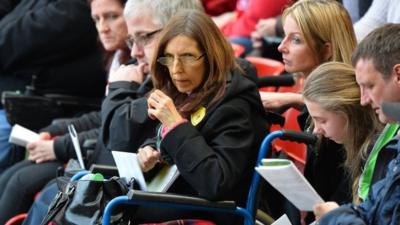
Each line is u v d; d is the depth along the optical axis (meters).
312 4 9.11
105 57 12.16
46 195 9.89
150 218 8.82
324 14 9.00
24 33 13.71
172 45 8.57
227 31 14.20
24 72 13.87
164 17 9.82
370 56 7.06
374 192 6.97
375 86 7.05
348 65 7.88
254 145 8.63
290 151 10.40
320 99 7.72
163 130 8.55
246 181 8.68
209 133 8.48
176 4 9.86
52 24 13.63
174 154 8.27
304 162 9.73
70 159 11.08
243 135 8.47
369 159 7.56
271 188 9.34
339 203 8.31
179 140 8.26
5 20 14.08
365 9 11.34
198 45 8.53
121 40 11.48
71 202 8.38
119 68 10.41
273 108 9.64
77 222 8.24
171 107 8.42
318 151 8.45
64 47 13.75
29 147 11.68
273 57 12.94
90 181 8.41
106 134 9.92
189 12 8.66
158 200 8.05
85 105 13.58
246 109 8.57
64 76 13.87
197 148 8.22
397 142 7.29
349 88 7.69
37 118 12.96
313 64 9.10
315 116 7.84
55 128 12.09
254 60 11.88
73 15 13.66
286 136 8.34
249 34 13.75
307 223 8.90
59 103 13.18
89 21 13.75
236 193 8.66
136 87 10.06
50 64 13.83
